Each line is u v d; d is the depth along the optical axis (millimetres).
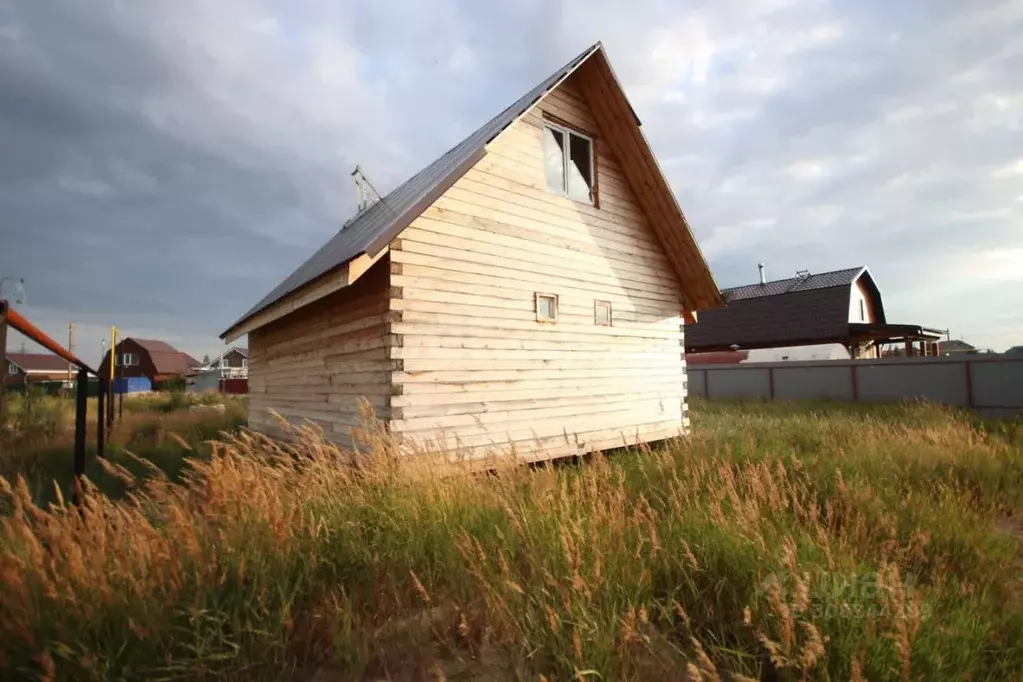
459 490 4613
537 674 2668
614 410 9523
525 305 8234
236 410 16781
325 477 4504
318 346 8656
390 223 6398
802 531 4152
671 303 11141
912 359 17031
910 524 4941
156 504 4125
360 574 3498
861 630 2871
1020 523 5863
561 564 3404
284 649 2758
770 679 2824
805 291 26922
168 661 2590
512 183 8227
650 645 2936
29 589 2791
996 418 13453
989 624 3244
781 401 18734
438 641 3037
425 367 6914
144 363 53281
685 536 3939
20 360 51656
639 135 9453
